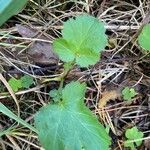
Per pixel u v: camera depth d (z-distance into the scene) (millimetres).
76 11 203
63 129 153
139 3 206
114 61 194
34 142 176
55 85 187
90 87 190
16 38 193
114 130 183
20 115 182
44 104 183
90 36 165
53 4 203
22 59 191
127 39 198
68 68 176
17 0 167
